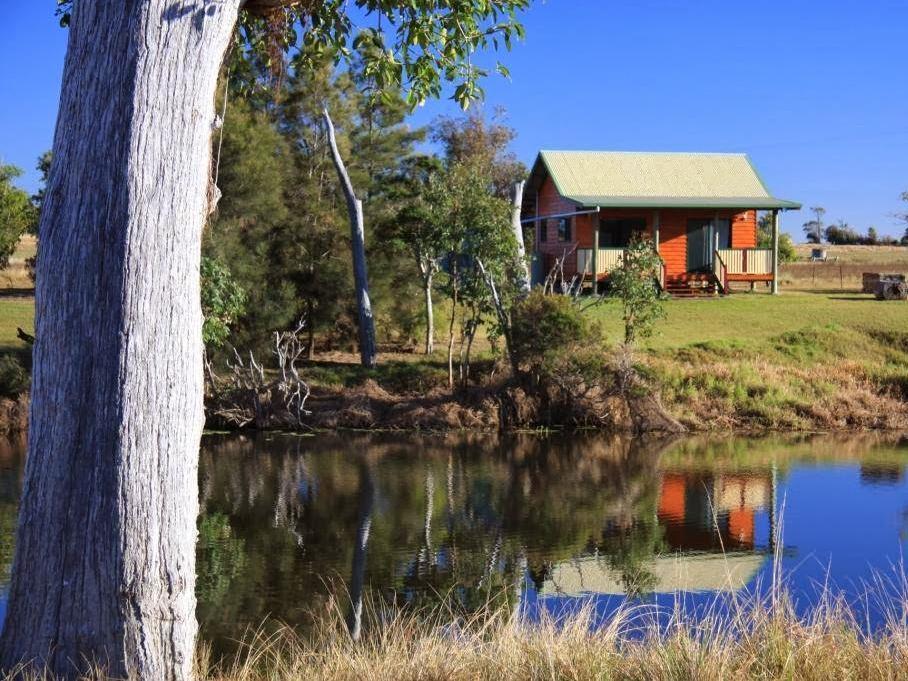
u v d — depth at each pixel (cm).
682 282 3497
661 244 3588
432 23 827
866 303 3228
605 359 2373
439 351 2900
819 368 2575
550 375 2353
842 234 9275
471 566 1212
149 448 530
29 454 536
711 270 3550
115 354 524
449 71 849
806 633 583
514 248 2444
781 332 2856
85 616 523
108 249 525
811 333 2755
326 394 2455
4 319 3116
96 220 525
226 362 2416
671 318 3009
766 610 617
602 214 3531
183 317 543
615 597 1048
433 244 2494
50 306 529
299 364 2745
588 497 1633
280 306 2627
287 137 2950
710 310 3116
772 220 3541
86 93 529
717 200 3497
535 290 2453
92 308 523
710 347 2644
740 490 1675
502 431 2308
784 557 1241
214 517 1488
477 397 2377
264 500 1605
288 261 2798
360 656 609
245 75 927
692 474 1819
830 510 1520
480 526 1430
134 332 526
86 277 524
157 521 532
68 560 523
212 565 1226
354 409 2356
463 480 1770
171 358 537
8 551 1269
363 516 1495
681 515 1496
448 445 2145
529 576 1161
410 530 1409
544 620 696
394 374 2564
